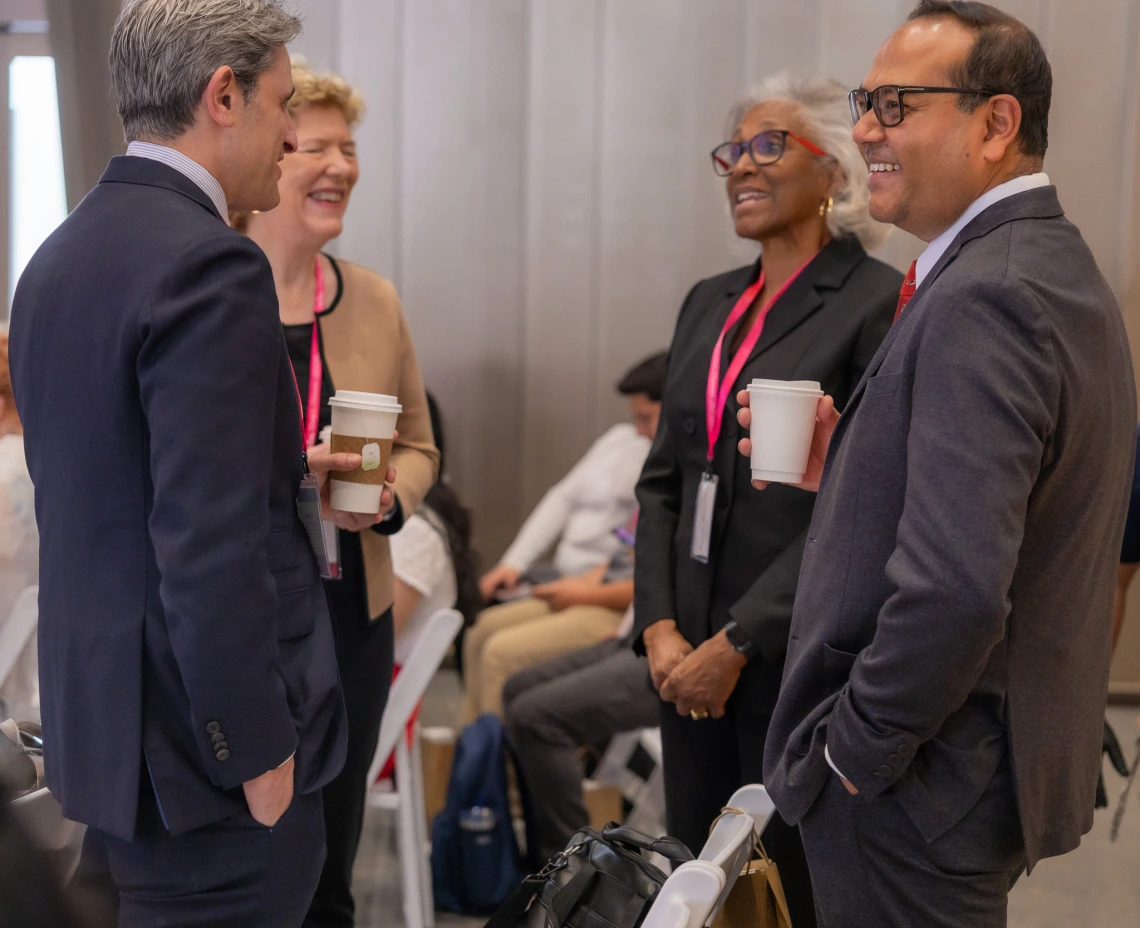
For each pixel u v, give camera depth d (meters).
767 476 1.45
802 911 1.74
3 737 1.37
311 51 4.32
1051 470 1.13
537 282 4.47
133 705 1.18
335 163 1.84
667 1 4.29
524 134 4.40
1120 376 1.20
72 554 1.20
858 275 1.81
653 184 4.39
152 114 1.26
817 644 1.24
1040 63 1.21
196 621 1.12
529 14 4.34
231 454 1.13
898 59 1.23
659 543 1.97
